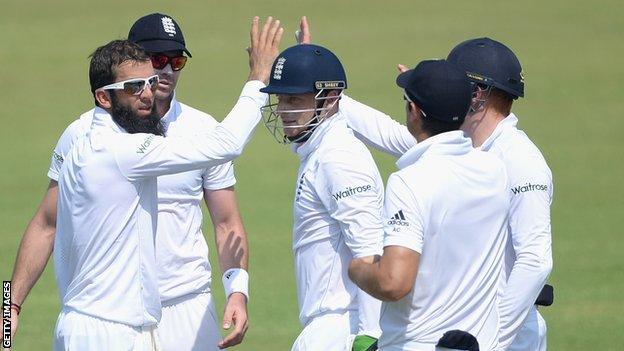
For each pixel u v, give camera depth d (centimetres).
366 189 2073
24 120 7525
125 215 2091
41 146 6800
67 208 2123
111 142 2084
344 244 2130
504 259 2102
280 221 5169
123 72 2116
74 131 2406
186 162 2088
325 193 2102
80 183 2088
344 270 2138
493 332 1933
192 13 10831
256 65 2227
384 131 2412
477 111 2156
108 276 2097
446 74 1888
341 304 2138
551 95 7875
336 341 2127
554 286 4078
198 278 2461
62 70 8912
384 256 1830
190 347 2447
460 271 1881
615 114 7338
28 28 10262
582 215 5116
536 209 2058
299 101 2148
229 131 2122
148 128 2161
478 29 10038
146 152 2072
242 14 10788
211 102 7762
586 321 3656
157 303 2158
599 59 8912
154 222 2156
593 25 10075
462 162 1894
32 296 4094
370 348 1986
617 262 4372
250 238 4878
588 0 11019
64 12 10850
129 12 10862
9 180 5994
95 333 2089
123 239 2097
